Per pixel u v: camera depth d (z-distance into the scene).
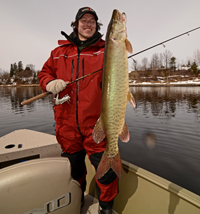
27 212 1.45
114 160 1.65
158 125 9.16
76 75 1.92
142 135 7.70
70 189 1.61
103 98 1.57
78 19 1.98
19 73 94.75
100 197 1.95
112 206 2.17
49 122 11.02
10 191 1.39
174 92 29.22
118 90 1.53
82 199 2.37
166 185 1.80
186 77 56.81
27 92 40.75
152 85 53.62
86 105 1.84
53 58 2.14
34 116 13.09
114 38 1.48
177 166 4.92
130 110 14.11
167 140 6.98
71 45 2.05
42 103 21.88
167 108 14.34
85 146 1.99
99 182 1.91
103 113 1.60
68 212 1.63
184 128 8.46
